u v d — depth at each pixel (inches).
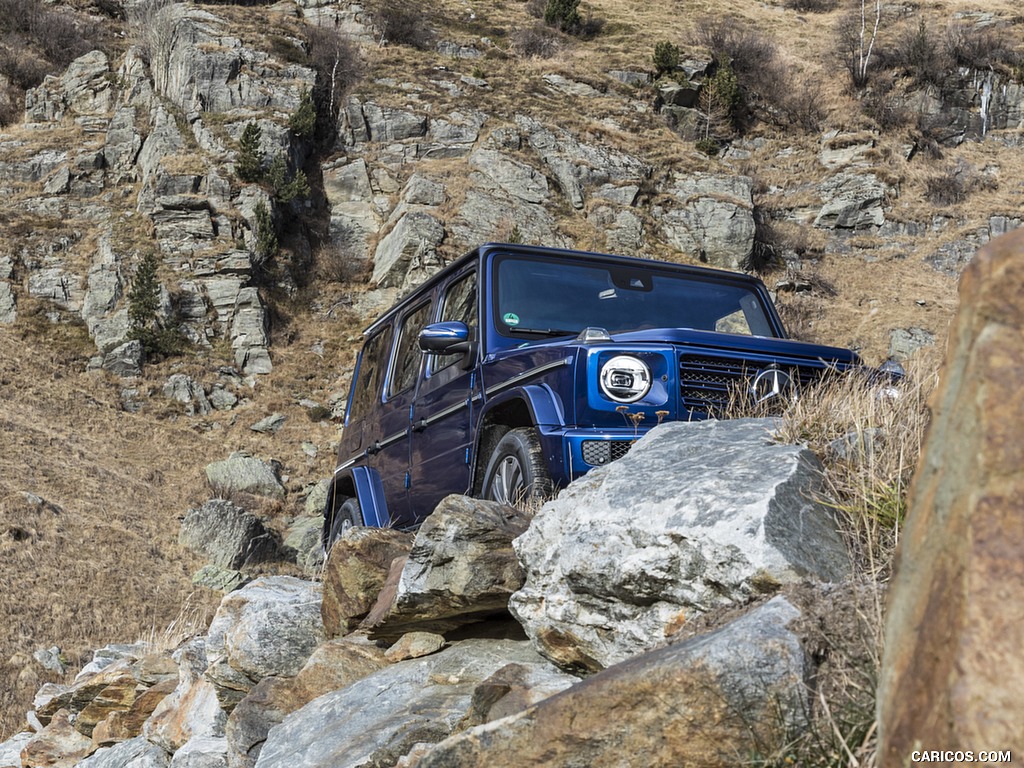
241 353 1731.1
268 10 2420.0
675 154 2190.0
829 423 132.6
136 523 1242.6
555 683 115.9
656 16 3024.1
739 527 106.0
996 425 60.6
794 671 83.4
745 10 3211.1
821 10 3289.9
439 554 142.9
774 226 2181.3
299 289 1894.7
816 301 1931.6
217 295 1797.5
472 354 232.2
